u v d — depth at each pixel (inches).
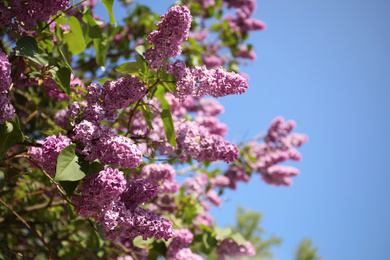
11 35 119.6
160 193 182.2
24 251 190.5
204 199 235.3
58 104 169.3
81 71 241.8
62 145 89.5
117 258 191.9
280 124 292.0
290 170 275.6
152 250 173.5
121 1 286.8
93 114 94.6
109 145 87.8
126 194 96.3
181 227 179.0
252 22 308.2
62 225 207.0
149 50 97.3
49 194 192.7
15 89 156.7
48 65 117.6
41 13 102.3
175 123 121.0
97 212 89.2
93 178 87.4
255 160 266.7
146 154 123.6
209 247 190.5
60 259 182.2
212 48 294.5
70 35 135.3
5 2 105.5
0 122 85.4
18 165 169.0
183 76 99.7
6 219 169.5
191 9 276.7
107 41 138.8
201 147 115.3
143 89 99.9
